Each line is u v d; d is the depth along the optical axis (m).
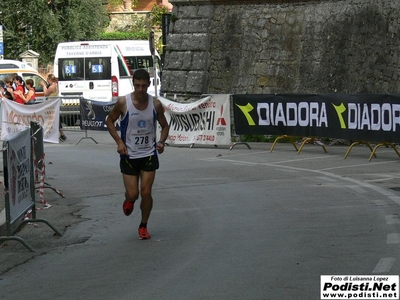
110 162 21.31
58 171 19.59
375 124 19.58
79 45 36.69
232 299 7.72
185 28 29.67
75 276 9.12
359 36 23.88
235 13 28.06
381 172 17.23
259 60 27.14
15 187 11.10
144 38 61.38
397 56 22.53
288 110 21.92
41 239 11.49
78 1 54.09
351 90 23.98
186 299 7.80
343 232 10.88
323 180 16.23
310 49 25.52
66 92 36.75
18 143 11.28
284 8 26.56
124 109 10.77
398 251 9.54
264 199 14.09
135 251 10.31
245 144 23.59
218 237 10.93
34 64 50.12
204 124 23.97
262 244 10.31
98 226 12.38
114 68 36.50
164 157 21.81
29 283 8.91
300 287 8.07
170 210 13.42
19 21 53.38
